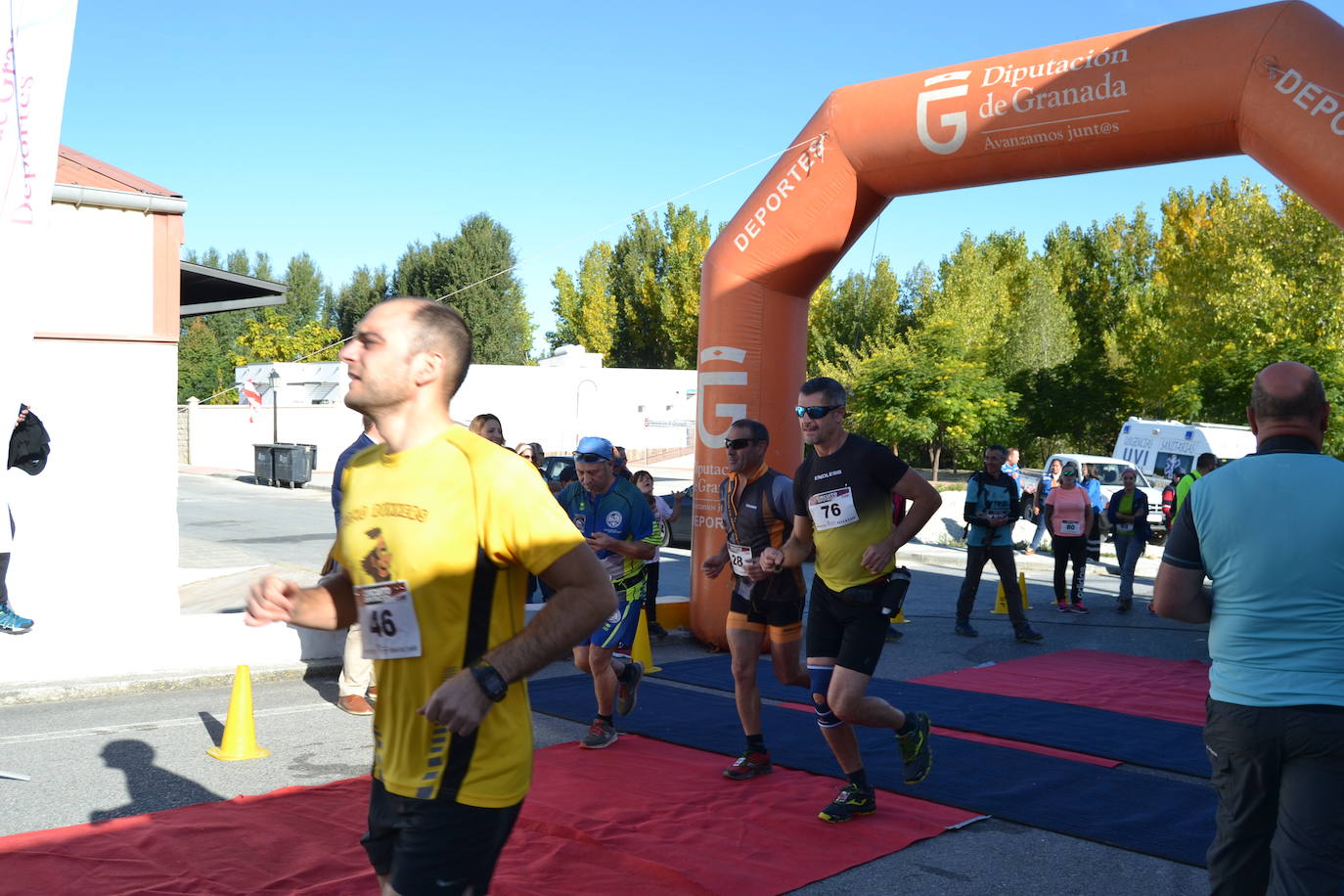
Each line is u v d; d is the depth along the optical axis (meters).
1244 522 2.72
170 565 9.76
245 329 70.44
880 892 3.95
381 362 2.17
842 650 4.53
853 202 8.73
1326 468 2.71
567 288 69.94
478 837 2.09
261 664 7.68
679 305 63.59
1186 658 9.51
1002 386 38.44
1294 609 2.63
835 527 4.55
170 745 5.78
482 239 58.72
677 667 8.43
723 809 4.81
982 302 48.09
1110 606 12.68
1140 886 4.07
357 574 2.19
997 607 11.97
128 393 9.56
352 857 4.09
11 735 5.95
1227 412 33.66
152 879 3.83
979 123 7.89
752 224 8.85
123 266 9.51
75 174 9.61
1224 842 2.77
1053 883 4.08
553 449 40.72
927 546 18.83
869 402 37.78
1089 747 6.07
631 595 5.96
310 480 32.22
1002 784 5.30
